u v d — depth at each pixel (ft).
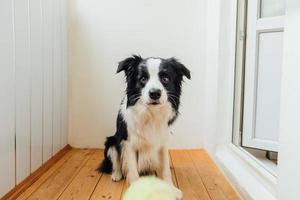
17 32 5.43
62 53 8.13
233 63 7.14
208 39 8.39
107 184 6.10
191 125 8.86
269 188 4.74
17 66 5.47
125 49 8.65
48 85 7.15
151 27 8.57
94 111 8.87
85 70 8.74
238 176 5.76
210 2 8.14
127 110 6.15
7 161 5.18
